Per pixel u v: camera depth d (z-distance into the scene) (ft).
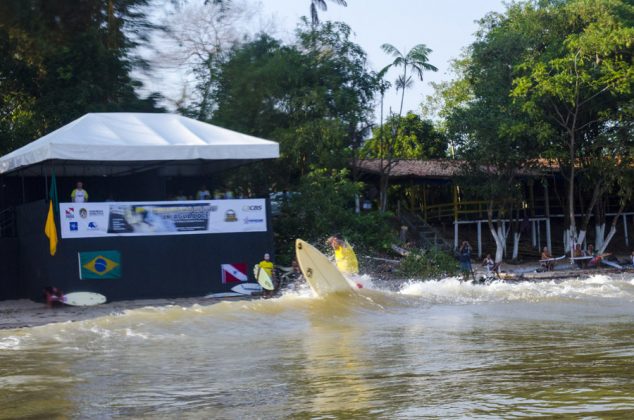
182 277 77.82
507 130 107.65
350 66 120.16
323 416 23.12
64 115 107.86
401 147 152.66
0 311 69.56
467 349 36.14
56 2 108.78
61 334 43.24
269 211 81.87
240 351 37.14
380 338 40.70
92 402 26.11
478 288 67.46
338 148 111.45
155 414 24.20
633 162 114.01
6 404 25.95
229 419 23.26
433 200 141.08
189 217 78.59
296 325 46.85
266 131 114.21
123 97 116.37
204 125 85.81
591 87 108.37
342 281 58.23
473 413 22.81
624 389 25.72
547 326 44.86
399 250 106.01
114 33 115.55
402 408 23.77
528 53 116.57
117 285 75.10
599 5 116.16
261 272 75.51
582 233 120.47
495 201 122.62
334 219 103.09
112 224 75.46
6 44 110.42
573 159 111.86
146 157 76.59
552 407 23.22
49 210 73.61
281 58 114.93
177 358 35.29
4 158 84.07
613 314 51.11
